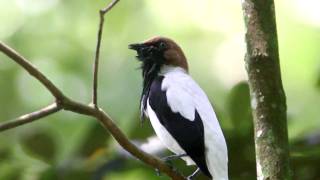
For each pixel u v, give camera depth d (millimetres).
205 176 9781
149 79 10461
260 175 7270
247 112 9977
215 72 18766
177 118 9320
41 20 19359
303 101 16125
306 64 17016
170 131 9352
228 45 18984
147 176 10703
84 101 18984
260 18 7547
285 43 17453
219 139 9047
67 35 19312
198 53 18922
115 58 19156
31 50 19188
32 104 18812
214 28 19078
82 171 9992
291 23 17656
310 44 17297
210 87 18547
